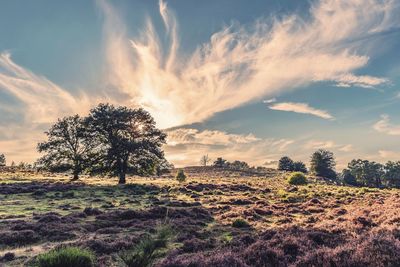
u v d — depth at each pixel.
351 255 10.01
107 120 67.12
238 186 54.62
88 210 25.92
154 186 52.31
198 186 51.84
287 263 10.72
